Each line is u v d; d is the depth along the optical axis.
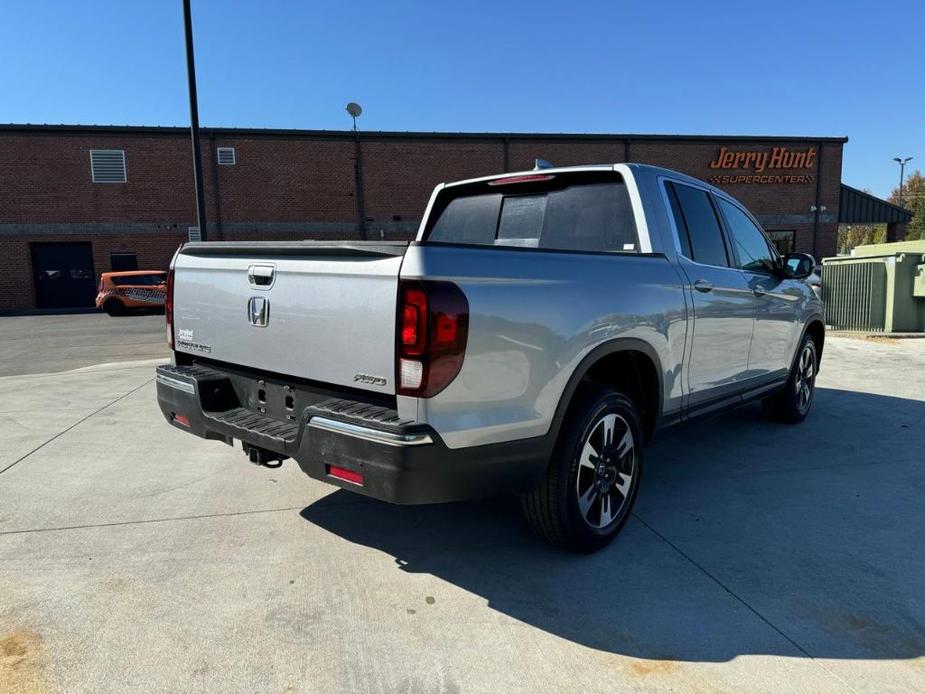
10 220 25.09
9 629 2.54
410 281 2.38
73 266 25.95
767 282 4.60
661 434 3.64
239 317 3.14
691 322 3.62
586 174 3.76
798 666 2.29
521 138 28.33
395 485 2.39
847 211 32.09
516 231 4.10
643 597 2.76
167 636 2.49
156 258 26.20
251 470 4.45
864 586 2.83
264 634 2.50
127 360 10.38
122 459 4.70
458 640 2.46
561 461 2.91
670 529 3.44
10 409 6.34
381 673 2.27
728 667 2.29
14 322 19.38
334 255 2.65
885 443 4.99
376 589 2.84
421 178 27.89
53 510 3.74
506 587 2.85
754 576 2.93
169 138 25.83
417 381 2.37
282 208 26.89
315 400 2.85
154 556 3.16
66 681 2.23
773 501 3.82
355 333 2.57
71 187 25.42
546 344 2.71
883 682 2.20
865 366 8.36
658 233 3.56
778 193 30.81
